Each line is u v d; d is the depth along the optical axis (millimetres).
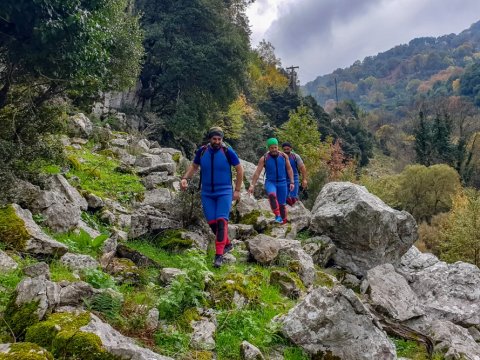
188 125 30859
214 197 5984
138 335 3594
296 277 6273
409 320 5727
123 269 4922
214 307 4523
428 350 5125
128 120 29422
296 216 9031
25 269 3932
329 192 8891
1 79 8148
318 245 7816
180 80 32062
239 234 7805
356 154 66750
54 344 2803
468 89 122625
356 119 92625
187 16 32344
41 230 5109
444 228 33062
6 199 5469
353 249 8008
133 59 18656
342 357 4164
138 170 11414
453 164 57688
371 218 7598
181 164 12648
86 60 7875
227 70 32031
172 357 3463
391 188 44781
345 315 4266
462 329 5781
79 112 15656
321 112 70688
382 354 4168
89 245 5359
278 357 4141
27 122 7598
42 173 7219
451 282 7047
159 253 6242
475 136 59031
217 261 5785
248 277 5676
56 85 8562
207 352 3688
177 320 4031
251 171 12305
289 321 4426
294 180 9039
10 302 3203
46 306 3162
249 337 4148
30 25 7070
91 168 10367
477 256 24281
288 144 9078
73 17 7035
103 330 3059
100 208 7664
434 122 63000
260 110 58406
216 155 5910
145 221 6773
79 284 3699
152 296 4297
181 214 7168
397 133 94250
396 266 8094
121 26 17750
